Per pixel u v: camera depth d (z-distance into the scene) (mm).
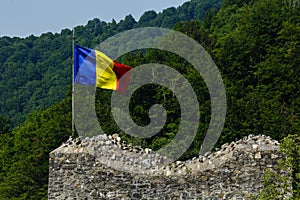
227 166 29438
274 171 28922
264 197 27109
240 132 54656
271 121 54906
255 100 59656
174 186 29812
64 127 60531
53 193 30422
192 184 29672
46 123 64250
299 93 63719
